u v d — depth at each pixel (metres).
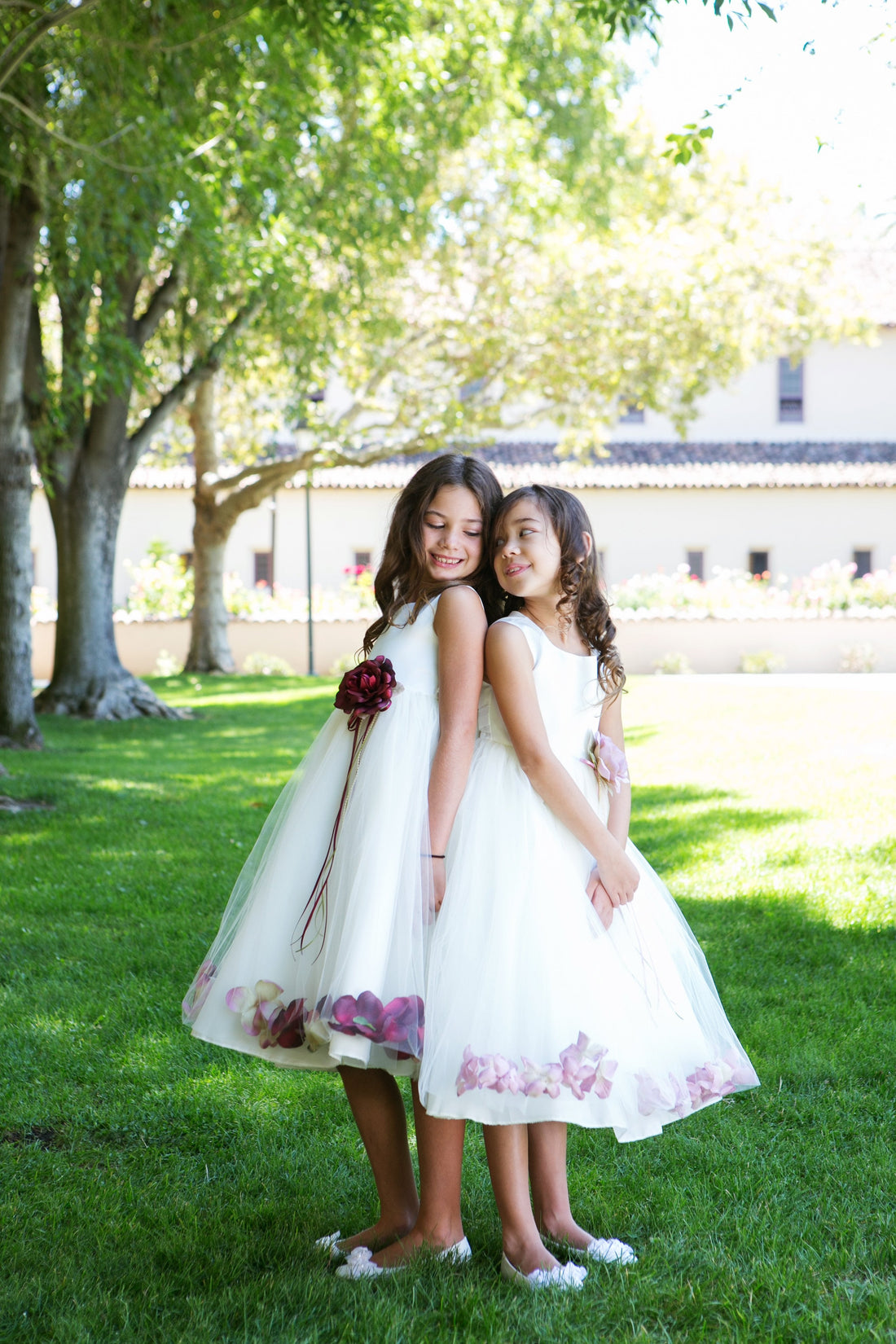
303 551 29.28
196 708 17.06
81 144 8.90
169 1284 2.44
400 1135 2.63
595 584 2.78
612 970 2.54
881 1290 2.34
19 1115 3.34
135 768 10.66
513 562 2.70
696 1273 2.46
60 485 15.38
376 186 14.15
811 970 4.64
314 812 2.68
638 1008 2.55
